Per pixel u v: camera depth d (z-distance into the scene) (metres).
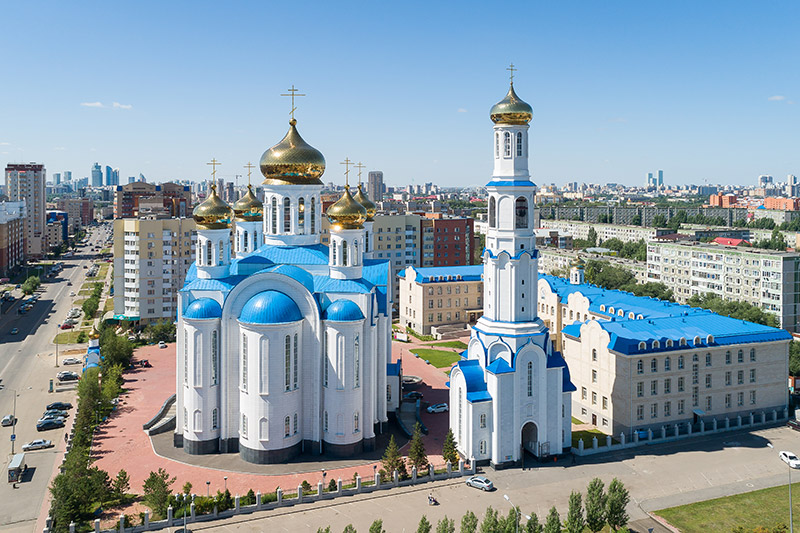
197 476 77.31
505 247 82.19
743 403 96.50
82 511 66.94
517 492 73.56
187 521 66.50
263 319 79.12
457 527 65.25
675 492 73.81
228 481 75.94
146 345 147.88
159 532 64.88
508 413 81.00
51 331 162.25
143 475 77.62
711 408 94.38
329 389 82.88
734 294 176.62
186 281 93.69
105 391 101.00
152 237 161.62
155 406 103.94
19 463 77.88
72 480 66.75
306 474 78.00
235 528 65.50
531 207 82.69
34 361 133.62
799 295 162.12
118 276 164.25
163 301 164.25
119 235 163.25
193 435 83.50
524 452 85.38
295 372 82.25
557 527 55.94
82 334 153.38
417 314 165.38
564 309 130.38
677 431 89.81
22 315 182.75
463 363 83.94
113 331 137.75
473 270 172.00
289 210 94.69
